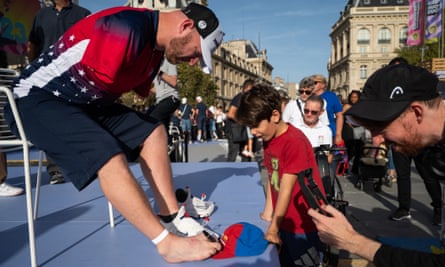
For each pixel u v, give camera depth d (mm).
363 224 3951
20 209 2672
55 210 2650
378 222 4008
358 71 71250
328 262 1983
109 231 2156
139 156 1903
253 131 2109
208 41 1681
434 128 1163
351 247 1324
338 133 4812
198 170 4273
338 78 80938
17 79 1673
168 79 3666
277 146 2057
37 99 1546
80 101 1624
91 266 1657
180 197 2361
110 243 1951
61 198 3023
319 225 1391
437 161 1366
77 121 1486
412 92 1161
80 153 1438
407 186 4012
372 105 1218
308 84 4176
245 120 2068
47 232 2158
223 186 3408
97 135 1458
